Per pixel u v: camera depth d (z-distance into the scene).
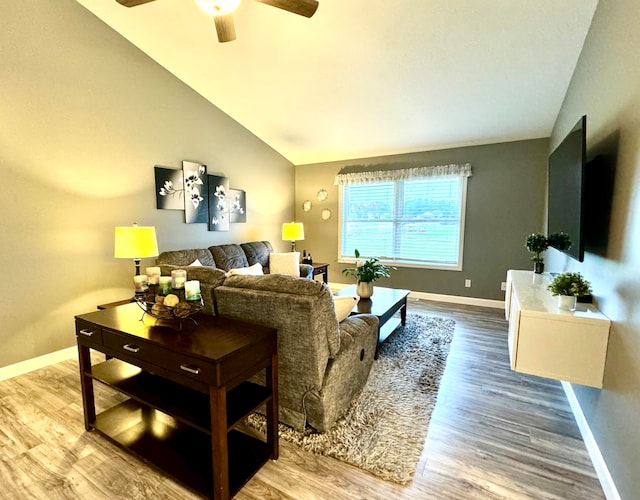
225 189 4.43
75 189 2.83
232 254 4.26
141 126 3.34
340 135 4.65
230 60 3.30
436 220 4.86
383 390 2.31
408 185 5.03
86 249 2.93
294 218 6.06
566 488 1.49
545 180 4.11
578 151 1.90
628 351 1.39
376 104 3.75
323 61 3.13
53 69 2.63
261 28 2.77
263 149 5.13
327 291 1.68
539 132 3.99
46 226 2.66
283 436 1.82
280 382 1.83
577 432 1.90
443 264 4.84
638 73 1.45
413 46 2.78
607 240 1.76
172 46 3.21
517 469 1.60
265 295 1.67
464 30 2.54
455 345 3.16
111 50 3.03
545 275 3.00
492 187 4.42
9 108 2.41
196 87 3.88
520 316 1.82
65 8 2.68
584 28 2.35
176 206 3.76
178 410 1.50
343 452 1.69
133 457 1.67
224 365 1.29
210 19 2.79
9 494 1.45
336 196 5.66
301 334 1.65
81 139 2.85
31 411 2.06
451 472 1.58
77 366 2.70
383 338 3.16
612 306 1.63
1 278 2.44
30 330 2.61
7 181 2.43
